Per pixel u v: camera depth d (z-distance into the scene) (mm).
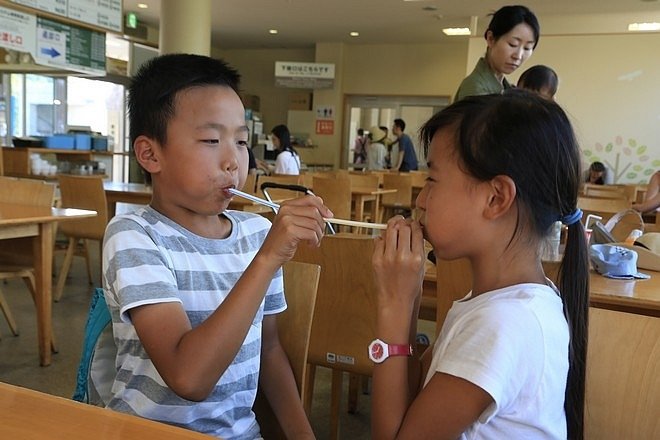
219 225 1083
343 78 11992
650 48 7891
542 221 786
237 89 998
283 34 11023
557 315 771
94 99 9188
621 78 8070
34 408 592
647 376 999
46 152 6098
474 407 701
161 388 940
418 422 723
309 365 2010
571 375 885
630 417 1003
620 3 7789
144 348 875
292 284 1287
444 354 759
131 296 863
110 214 4512
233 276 1030
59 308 3490
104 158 7195
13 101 7461
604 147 8242
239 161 963
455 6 8281
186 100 927
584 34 8156
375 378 822
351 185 5379
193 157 928
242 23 10156
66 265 3740
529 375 725
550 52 8352
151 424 571
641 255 1989
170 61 968
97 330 1084
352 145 12156
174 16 6129
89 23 4895
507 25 2281
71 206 3779
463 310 796
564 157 775
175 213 1010
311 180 5332
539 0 7762
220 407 1005
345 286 1866
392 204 6281
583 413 908
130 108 1003
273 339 1213
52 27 4621
